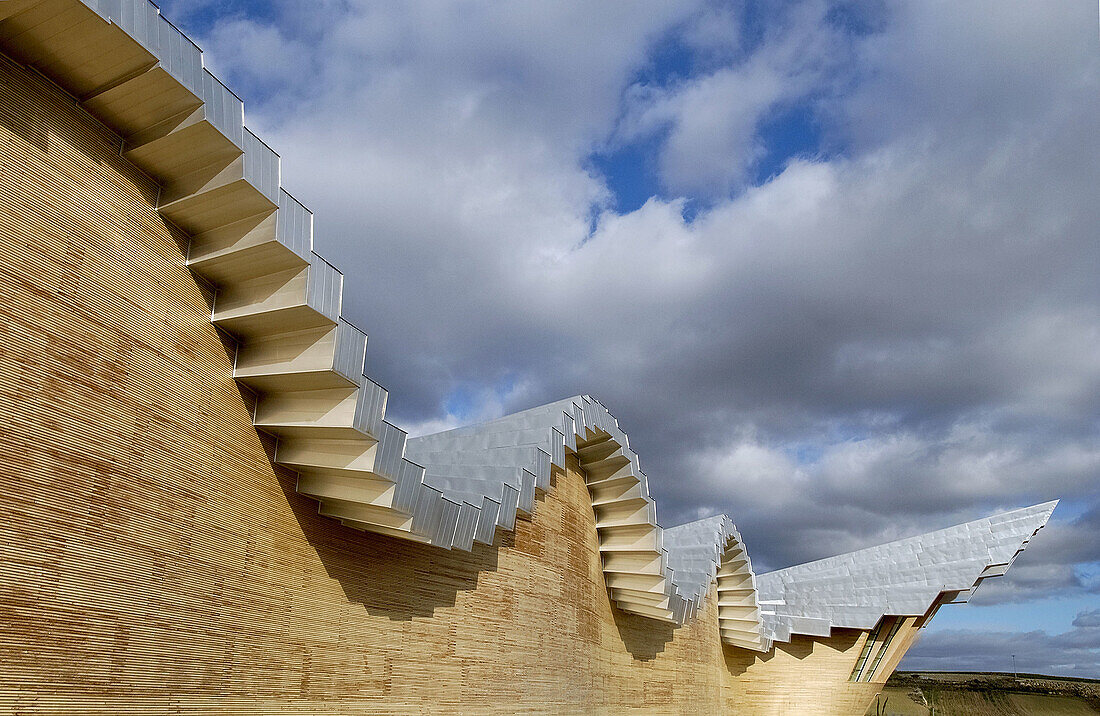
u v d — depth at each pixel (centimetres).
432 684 1502
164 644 986
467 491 1830
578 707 2091
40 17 898
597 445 2316
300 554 1259
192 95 1013
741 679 3781
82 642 886
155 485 1020
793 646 3944
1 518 828
